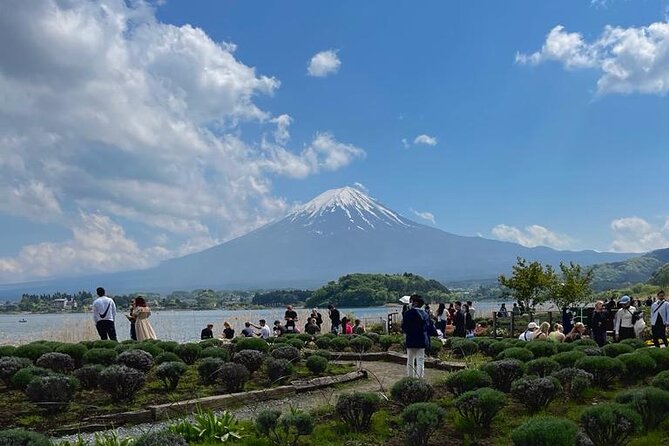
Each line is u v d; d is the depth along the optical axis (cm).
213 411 1309
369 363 2136
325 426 1098
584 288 4003
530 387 1159
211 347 1888
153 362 1656
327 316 4003
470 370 1245
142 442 893
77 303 13000
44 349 1717
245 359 1619
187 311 13650
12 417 1191
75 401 1311
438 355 2184
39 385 1227
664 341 2181
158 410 1232
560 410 1154
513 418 1114
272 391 1455
